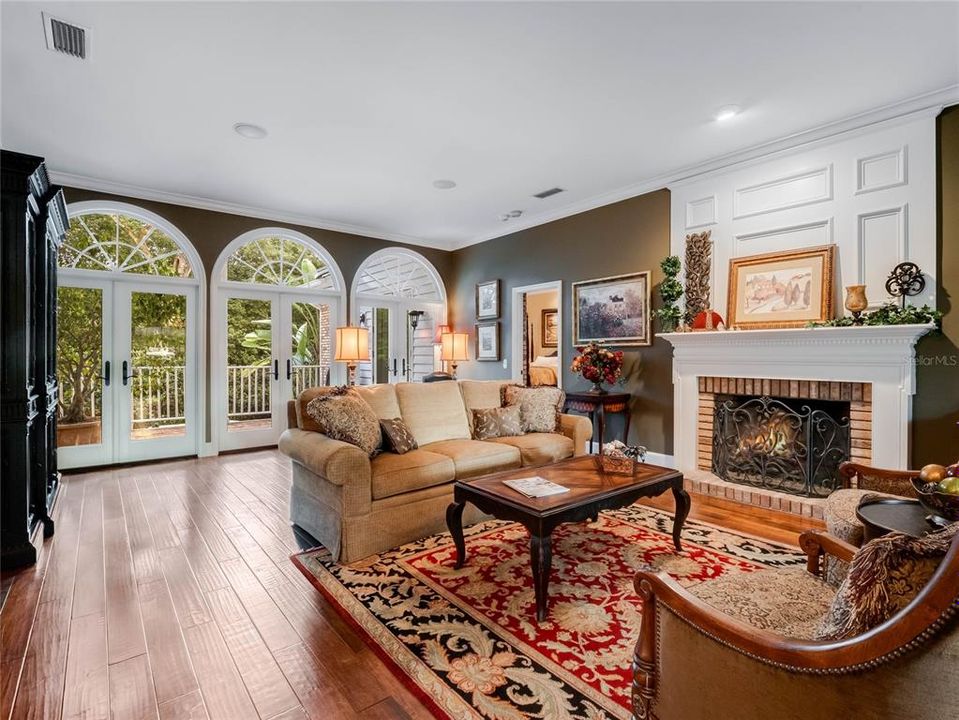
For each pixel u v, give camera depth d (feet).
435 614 6.75
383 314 22.09
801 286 11.55
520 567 8.24
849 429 10.89
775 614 4.15
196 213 16.79
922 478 6.11
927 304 9.91
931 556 2.43
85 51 8.40
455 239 22.65
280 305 18.97
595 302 16.70
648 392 15.20
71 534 9.73
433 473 9.62
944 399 9.77
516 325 20.21
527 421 12.84
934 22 7.64
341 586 7.57
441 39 8.15
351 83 9.51
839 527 6.56
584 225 17.16
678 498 8.75
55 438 12.37
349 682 5.37
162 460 16.30
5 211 8.32
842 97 9.98
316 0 7.18
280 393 18.89
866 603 2.60
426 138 11.95
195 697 5.14
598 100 10.15
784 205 12.00
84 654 5.86
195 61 8.74
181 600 7.14
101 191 15.02
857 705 2.56
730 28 7.85
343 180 14.83
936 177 9.86
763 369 11.98
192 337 17.02
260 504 11.68
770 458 12.00
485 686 5.28
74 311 15.03
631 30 7.91
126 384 15.84
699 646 3.43
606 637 6.19
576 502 7.07
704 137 11.87
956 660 2.20
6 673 5.50
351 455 8.50
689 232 13.89
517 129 11.48
